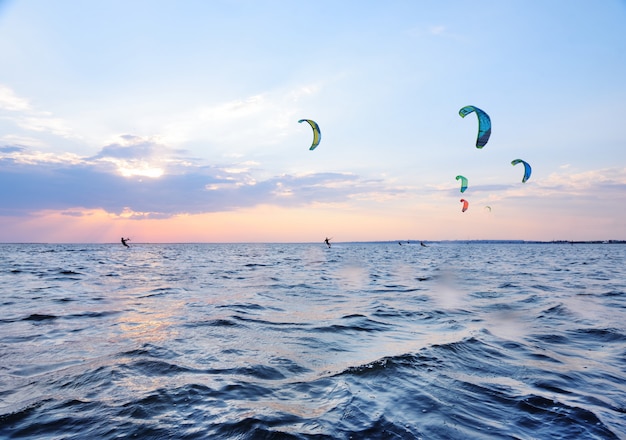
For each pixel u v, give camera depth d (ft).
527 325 28.45
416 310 35.22
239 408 13.55
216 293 47.52
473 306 37.60
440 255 211.20
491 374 17.38
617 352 21.17
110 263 122.42
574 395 14.90
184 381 16.29
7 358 19.88
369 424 12.30
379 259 159.02
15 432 11.83
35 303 39.09
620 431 11.91
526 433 11.82
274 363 19.22
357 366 18.42
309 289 52.34
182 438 11.33
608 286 56.18
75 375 17.11
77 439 11.34
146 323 28.78
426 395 14.79
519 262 137.08
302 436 11.40
